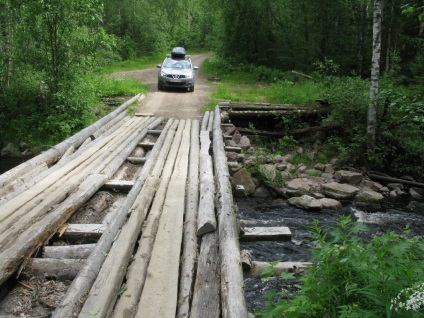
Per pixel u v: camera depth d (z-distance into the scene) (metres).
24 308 3.65
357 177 11.10
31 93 14.11
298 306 2.81
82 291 3.52
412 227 8.63
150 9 40.81
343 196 10.20
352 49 27.17
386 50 25.53
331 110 13.84
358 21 27.19
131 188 6.92
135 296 3.51
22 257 4.10
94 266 3.93
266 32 26.55
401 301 2.63
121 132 11.39
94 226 5.25
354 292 2.96
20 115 13.65
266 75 23.23
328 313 2.87
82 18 13.09
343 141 13.10
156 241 4.60
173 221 5.18
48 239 4.76
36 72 13.91
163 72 18.70
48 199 5.71
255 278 5.19
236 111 14.10
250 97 17.16
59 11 12.50
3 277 3.70
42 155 8.18
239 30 26.23
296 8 25.58
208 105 15.46
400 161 12.48
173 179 7.05
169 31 47.16
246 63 26.09
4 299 3.76
